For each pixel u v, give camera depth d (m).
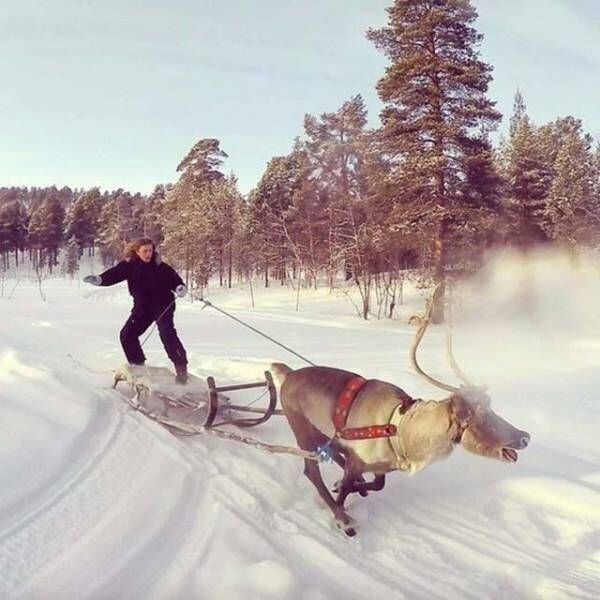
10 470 5.38
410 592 4.18
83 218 101.31
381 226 32.06
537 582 4.31
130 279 8.34
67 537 4.51
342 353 14.77
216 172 63.38
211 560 4.34
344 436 5.15
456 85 29.61
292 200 58.66
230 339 17.62
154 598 3.90
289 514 5.24
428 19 29.39
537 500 5.62
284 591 4.01
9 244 99.44
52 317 22.59
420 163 29.08
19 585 3.90
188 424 6.84
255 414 7.98
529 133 39.28
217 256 59.12
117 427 6.83
